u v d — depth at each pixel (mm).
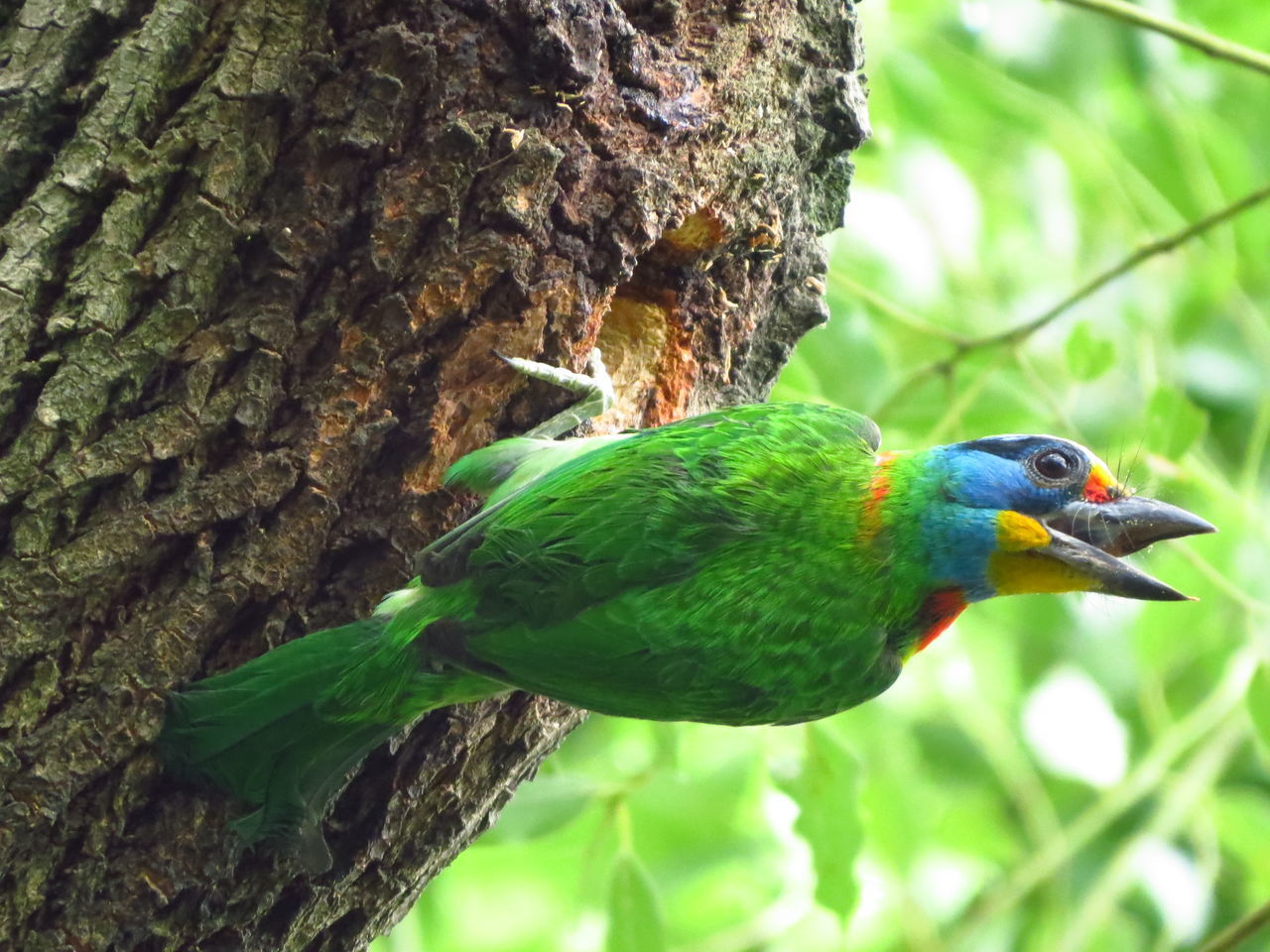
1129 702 13547
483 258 7016
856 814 9023
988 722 12172
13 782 6406
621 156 7379
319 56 6805
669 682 7059
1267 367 13070
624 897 9234
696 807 9953
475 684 7016
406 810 7406
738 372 8586
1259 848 12508
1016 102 12148
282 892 7105
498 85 7070
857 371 10516
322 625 7066
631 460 7297
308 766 6773
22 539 6449
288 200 6820
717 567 7129
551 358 7352
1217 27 13578
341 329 6934
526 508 7047
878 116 11445
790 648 7211
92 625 6598
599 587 6965
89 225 6656
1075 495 7555
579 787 9664
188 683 6699
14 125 6699
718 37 7836
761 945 11969
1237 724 12273
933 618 7688
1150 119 13250
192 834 6730
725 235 7949
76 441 6535
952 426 10406
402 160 6938
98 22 6793
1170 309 13086
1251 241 13805
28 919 6508
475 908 12000
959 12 12164
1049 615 11922
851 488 7461
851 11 8398
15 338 6508
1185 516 7543
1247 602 10242
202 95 6711
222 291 6785
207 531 6727
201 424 6703
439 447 7230
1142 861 11875
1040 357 12477
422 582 6941
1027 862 12195
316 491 6887
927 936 11461
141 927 6699
